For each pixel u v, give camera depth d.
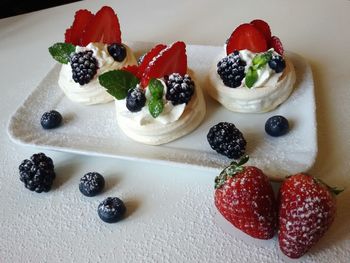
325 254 0.16
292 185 0.15
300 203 0.15
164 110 0.21
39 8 0.41
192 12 0.33
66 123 0.24
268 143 0.20
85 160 0.22
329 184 0.19
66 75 0.25
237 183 0.16
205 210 0.19
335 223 0.17
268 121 0.21
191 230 0.18
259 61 0.22
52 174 0.20
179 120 0.21
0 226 0.19
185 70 0.22
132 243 0.18
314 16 0.30
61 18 0.34
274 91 0.22
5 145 0.23
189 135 0.22
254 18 0.31
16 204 0.20
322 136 0.21
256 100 0.22
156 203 0.19
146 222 0.19
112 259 0.17
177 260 0.17
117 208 0.18
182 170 0.20
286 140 0.20
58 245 0.18
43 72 0.29
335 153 0.20
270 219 0.16
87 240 0.18
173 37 0.31
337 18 0.30
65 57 0.25
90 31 0.25
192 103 0.22
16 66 0.30
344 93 0.23
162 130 0.21
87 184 0.20
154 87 0.21
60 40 0.32
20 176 0.20
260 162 0.19
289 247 0.16
